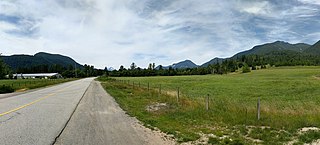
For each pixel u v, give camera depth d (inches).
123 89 1428.4
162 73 6697.8
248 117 490.9
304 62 7854.3
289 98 1146.0
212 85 2134.6
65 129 407.5
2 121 471.8
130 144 325.7
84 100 876.6
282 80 2669.8
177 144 329.7
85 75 7524.6
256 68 7229.3
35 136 358.3
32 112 588.4
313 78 2974.9
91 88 1636.3
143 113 581.6
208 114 534.0
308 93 1395.2
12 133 374.9
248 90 1621.6
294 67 6820.9
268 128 410.9
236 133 384.5
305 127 409.4
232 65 7741.1
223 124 450.3
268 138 353.4
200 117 511.2
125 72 6697.8
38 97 996.6
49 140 337.7
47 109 641.0
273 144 328.8
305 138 346.3
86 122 471.8
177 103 718.5
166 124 452.1
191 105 662.5
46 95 1095.0
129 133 385.1
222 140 345.7
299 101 1011.9
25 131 388.8
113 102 810.8
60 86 1961.1
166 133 386.9
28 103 776.9
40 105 725.9
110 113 584.1
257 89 1702.8
